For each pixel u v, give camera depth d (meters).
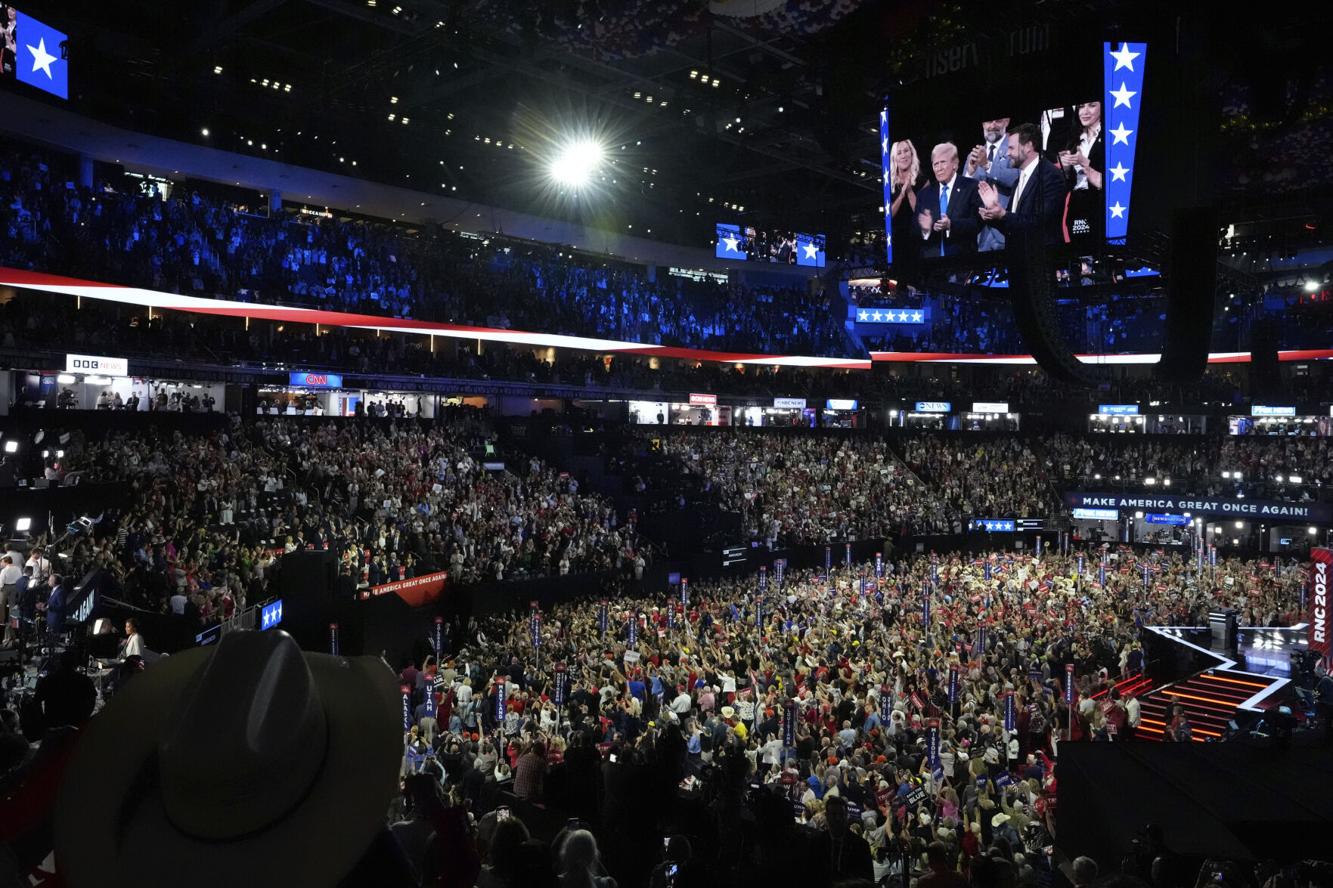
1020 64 18.58
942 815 15.35
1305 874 7.77
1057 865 12.52
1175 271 17.42
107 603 20.33
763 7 27.12
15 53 29.45
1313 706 24.59
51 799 3.05
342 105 41.22
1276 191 30.20
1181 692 29.52
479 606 34.47
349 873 1.86
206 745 1.82
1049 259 19.44
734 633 29.06
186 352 36.88
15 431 28.70
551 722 18.94
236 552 27.80
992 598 37.78
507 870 3.42
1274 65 19.38
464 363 49.00
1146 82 17.58
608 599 37.94
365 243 44.12
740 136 48.12
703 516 47.38
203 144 38.00
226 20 32.84
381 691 2.13
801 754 18.27
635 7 28.59
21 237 30.61
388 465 39.56
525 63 38.00
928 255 19.67
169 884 1.76
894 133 20.11
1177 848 10.20
